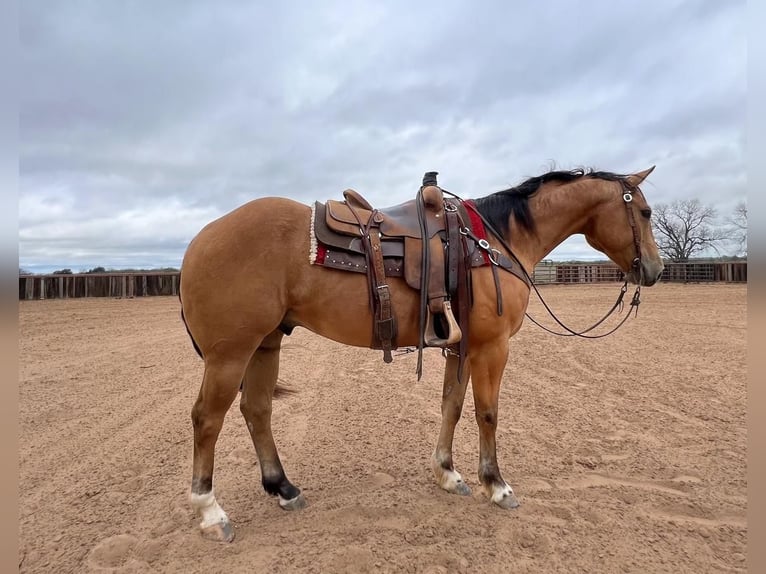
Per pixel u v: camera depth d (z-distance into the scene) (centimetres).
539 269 3328
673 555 257
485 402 315
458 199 344
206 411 279
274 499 331
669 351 852
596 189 355
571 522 289
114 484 357
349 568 246
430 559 253
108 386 664
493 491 313
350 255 287
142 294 2489
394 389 642
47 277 2302
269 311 277
